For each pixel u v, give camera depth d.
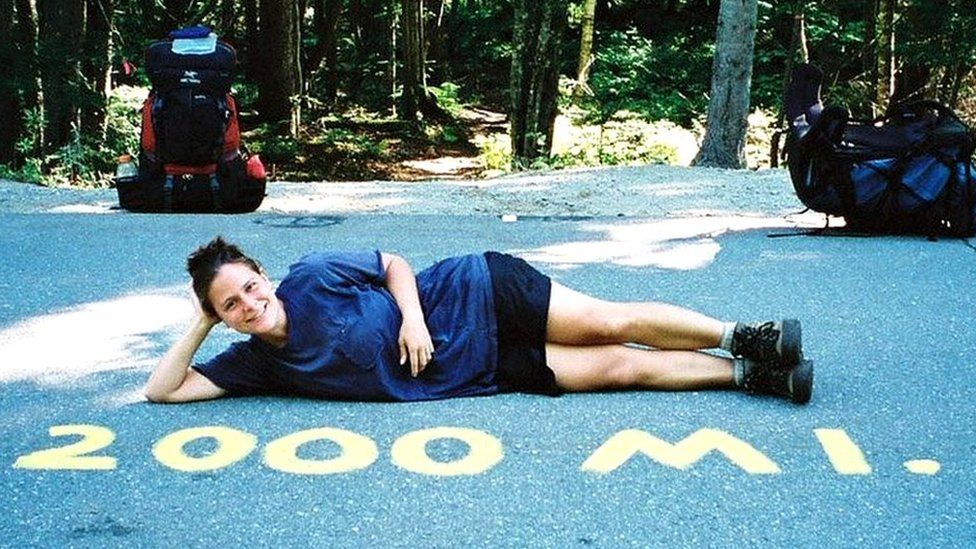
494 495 3.03
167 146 7.92
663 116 17.08
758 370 3.74
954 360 4.20
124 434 3.48
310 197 9.17
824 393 3.81
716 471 3.17
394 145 20.48
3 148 13.70
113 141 14.67
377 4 26.50
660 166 10.77
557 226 7.19
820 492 3.03
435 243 6.58
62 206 8.59
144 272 5.82
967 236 6.53
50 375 4.10
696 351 3.86
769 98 19.83
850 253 6.14
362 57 27.02
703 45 22.05
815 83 6.89
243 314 3.54
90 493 3.06
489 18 29.61
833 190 6.60
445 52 27.17
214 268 3.53
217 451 3.34
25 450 3.36
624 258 6.10
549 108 15.45
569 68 25.02
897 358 4.22
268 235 6.84
